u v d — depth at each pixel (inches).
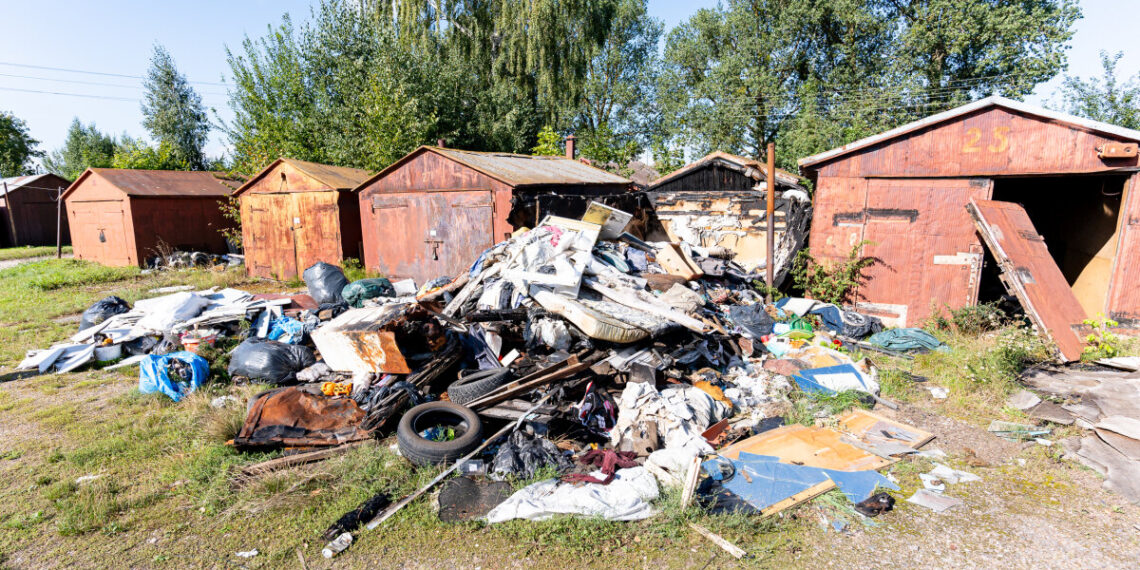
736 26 1138.7
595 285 275.3
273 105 822.5
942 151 333.7
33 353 297.0
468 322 259.3
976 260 331.3
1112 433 195.6
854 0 984.3
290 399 211.5
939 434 210.4
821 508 162.9
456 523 156.7
